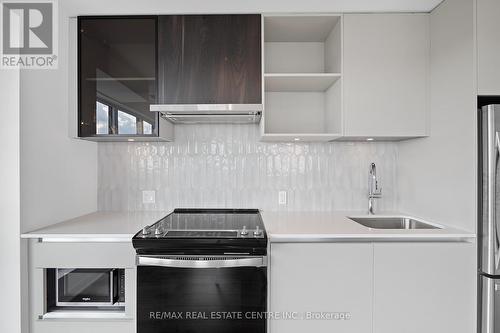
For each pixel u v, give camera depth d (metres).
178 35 2.04
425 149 2.09
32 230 1.80
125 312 1.76
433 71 2.01
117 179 2.44
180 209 2.40
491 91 1.67
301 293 1.75
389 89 2.03
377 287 1.75
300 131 2.45
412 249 1.75
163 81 2.04
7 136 1.72
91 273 1.80
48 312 1.79
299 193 2.45
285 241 1.81
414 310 1.76
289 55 2.44
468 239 1.77
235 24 2.04
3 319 1.71
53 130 1.98
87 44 2.06
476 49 1.67
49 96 1.95
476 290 1.75
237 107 1.97
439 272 1.75
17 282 1.71
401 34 2.04
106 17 2.05
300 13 2.03
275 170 2.45
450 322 1.76
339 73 2.07
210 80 2.04
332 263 1.75
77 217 2.22
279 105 2.46
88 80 2.06
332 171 2.45
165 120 2.20
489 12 1.67
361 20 2.04
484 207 1.66
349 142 2.45
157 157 2.45
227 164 2.44
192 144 2.44
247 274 1.71
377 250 1.75
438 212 1.96
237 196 2.45
